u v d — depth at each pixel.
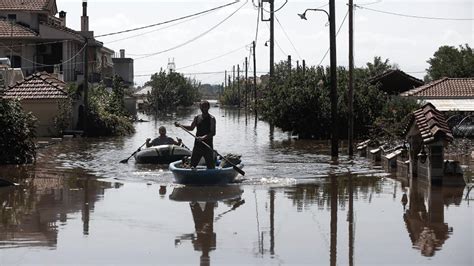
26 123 24.16
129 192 16.95
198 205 14.96
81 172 21.53
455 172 17.77
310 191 17.09
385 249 10.85
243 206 14.82
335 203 15.18
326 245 11.13
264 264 10.04
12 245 11.15
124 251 10.77
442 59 74.31
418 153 19.48
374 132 29.95
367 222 12.97
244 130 48.53
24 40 53.22
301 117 38.12
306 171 21.81
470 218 13.31
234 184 18.44
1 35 52.28
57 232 12.12
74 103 41.22
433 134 17.42
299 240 11.50
